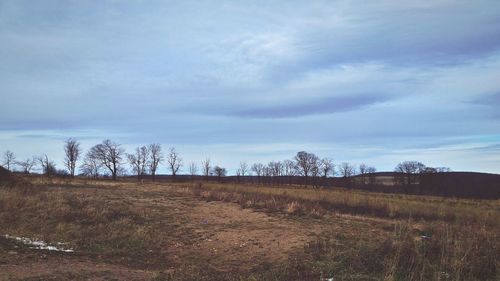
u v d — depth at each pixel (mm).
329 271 9391
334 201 29641
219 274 10188
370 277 8867
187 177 107938
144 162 107688
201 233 16453
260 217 20188
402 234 12203
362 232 15484
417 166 100750
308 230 16594
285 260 11641
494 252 9812
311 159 106750
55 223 16359
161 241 15023
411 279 8500
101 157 104938
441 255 9758
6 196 19469
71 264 10984
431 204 32062
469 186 93312
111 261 12141
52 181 48094
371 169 107250
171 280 9531
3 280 8742
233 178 105812
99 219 17391
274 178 107875
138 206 22219
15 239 12898
